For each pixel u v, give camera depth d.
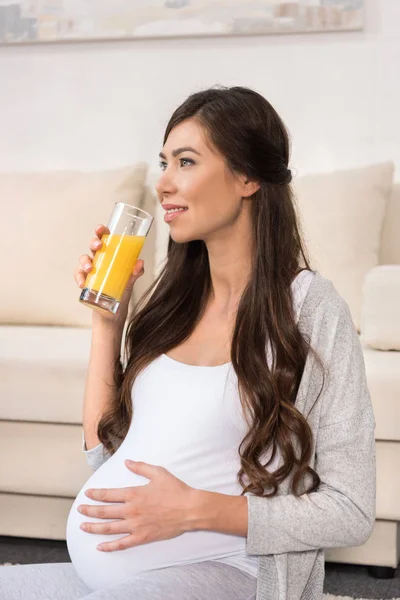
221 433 1.45
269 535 1.38
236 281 1.58
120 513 1.39
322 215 3.11
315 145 3.56
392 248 3.21
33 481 2.54
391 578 2.43
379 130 3.52
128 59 3.71
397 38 3.49
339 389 1.46
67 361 2.50
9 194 3.31
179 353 1.58
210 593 1.34
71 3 3.70
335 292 1.53
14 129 3.80
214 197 1.52
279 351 1.46
